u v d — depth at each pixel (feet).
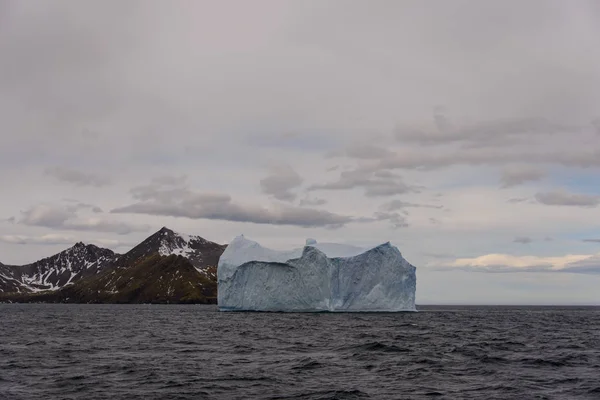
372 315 387.14
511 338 228.22
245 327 279.90
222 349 178.40
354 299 377.09
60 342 205.36
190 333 247.29
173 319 391.24
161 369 133.59
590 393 106.83
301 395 104.42
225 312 473.26
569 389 110.63
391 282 377.30
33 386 111.75
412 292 389.60
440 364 142.72
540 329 298.97
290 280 386.52
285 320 332.19
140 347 185.47
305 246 378.53
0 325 322.55
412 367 137.39
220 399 101.35
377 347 177.88
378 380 119.96
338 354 163.53
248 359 152.87
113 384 114.21
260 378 121.29
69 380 118.21
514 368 137.28
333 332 245.24
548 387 112.78
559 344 201.57
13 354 163.84
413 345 188.85
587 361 150.61
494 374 128.06
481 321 384.47
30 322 362.94
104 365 140.05
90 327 300.81
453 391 108.78
